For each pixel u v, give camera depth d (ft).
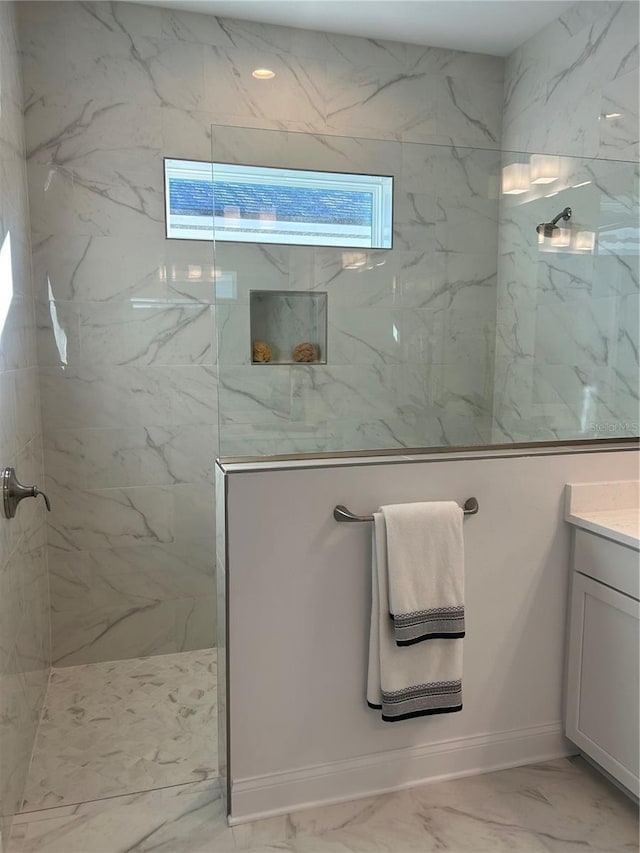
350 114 9.12
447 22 8.69
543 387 6.77
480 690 6.37
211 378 8.96
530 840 5.56
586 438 6.93
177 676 8.58
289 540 5.59
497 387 6.61
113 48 8.12
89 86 8.08
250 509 5.46
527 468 6.24
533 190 6.64
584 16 8.13
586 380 6.93
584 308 6.89
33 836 5.58
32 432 7.60
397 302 6.27
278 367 5.96
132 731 7.27
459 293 6.39
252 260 5.85
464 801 6.05
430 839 5.57
